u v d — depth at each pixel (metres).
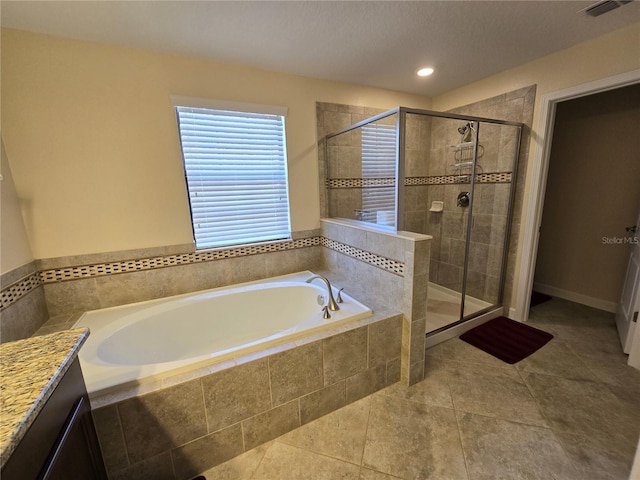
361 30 1.74
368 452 1.48
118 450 1.24
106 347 1.67
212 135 2.21
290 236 2.66
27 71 1.65
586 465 1.36
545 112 2.27
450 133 2.94
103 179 1.92
